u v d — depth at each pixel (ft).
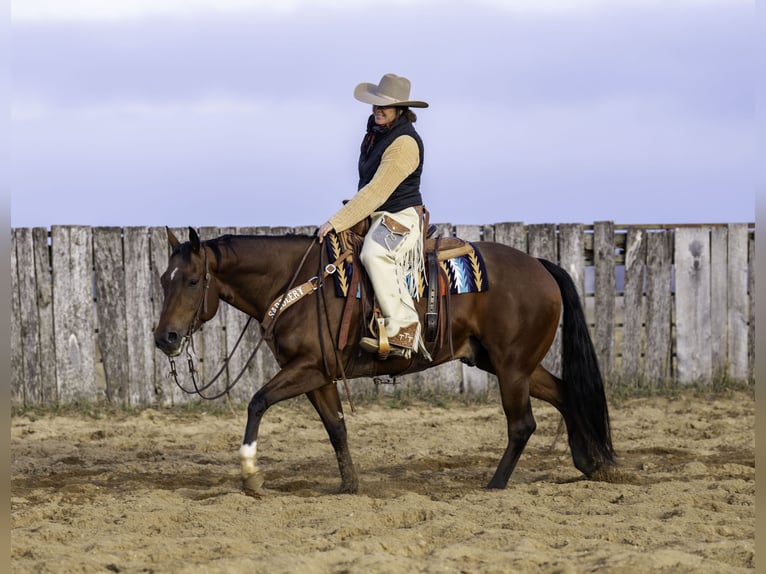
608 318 56.18
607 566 22.25
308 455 41.01
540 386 34.01
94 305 53.26
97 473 36.63
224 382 53.78
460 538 25.27
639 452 40.47
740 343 57.00
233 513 27.48
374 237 30.22
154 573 21.76
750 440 42.96
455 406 53.93
